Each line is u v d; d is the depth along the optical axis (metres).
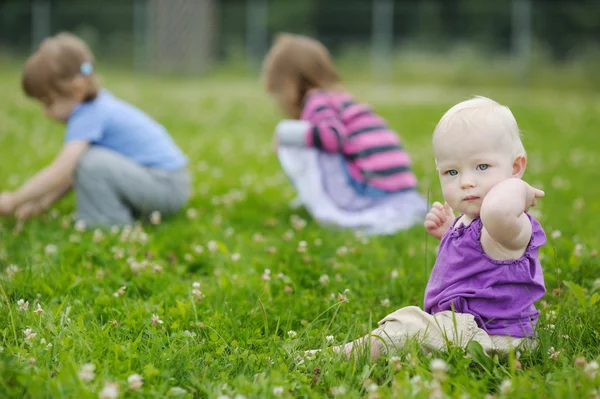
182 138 13.52
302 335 4.23
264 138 13.98
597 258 5.52
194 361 3.74
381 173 7.20
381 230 6.91
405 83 29.17
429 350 3.78
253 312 4.52
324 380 3.55
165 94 21.34
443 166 3.83
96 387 3.29
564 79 28.30
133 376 3.28
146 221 7.04
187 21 29.16
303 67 7.41
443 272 3.91
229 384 3.53
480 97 4.09
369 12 35.72
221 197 8.33
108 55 32.03
